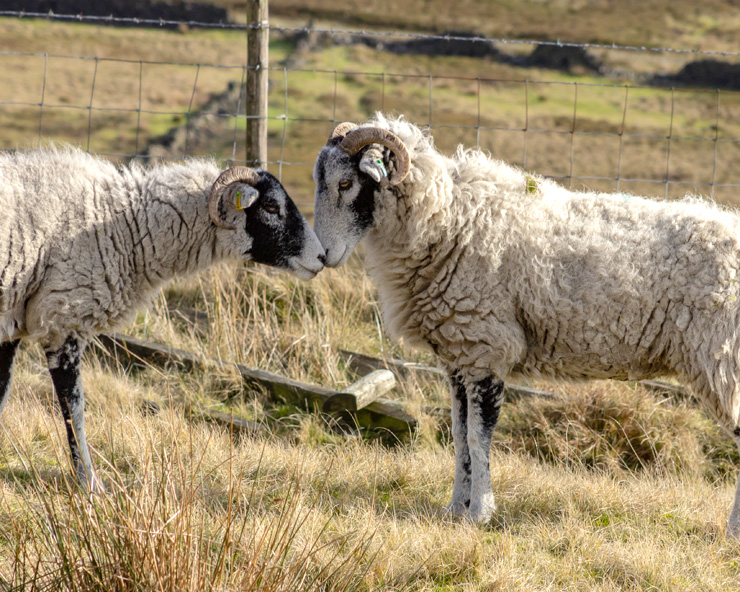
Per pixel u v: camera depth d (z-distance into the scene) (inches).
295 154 1005.2
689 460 227.3
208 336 279.9
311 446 217.3
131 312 186.9
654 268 172.9
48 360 176.6
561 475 208.5
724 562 156.1
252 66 313.7
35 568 115.9
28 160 176.6
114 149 994.1
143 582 114.2
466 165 189.3
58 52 1556.3
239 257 194.5
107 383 238.2
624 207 182.5
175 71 1501.0
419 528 165.5
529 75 1584.6
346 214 191.0
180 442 195.3
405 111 1230.9
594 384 249.4
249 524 151.3
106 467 184.4
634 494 189.3
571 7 2246.6
